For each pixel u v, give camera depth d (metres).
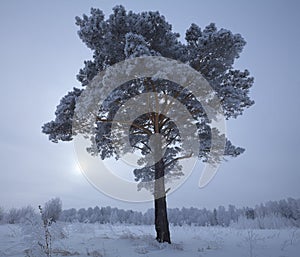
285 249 8.20
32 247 6.26
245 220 36.88
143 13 8.36
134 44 6.88
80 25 8.62
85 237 10.33
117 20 8.02
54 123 8.84
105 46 8.49
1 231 13.66
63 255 6.82
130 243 8.67
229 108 9.38
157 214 8.77
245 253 7.46
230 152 9.56
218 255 7.11
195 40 9.12
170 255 7.01
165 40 8.70
